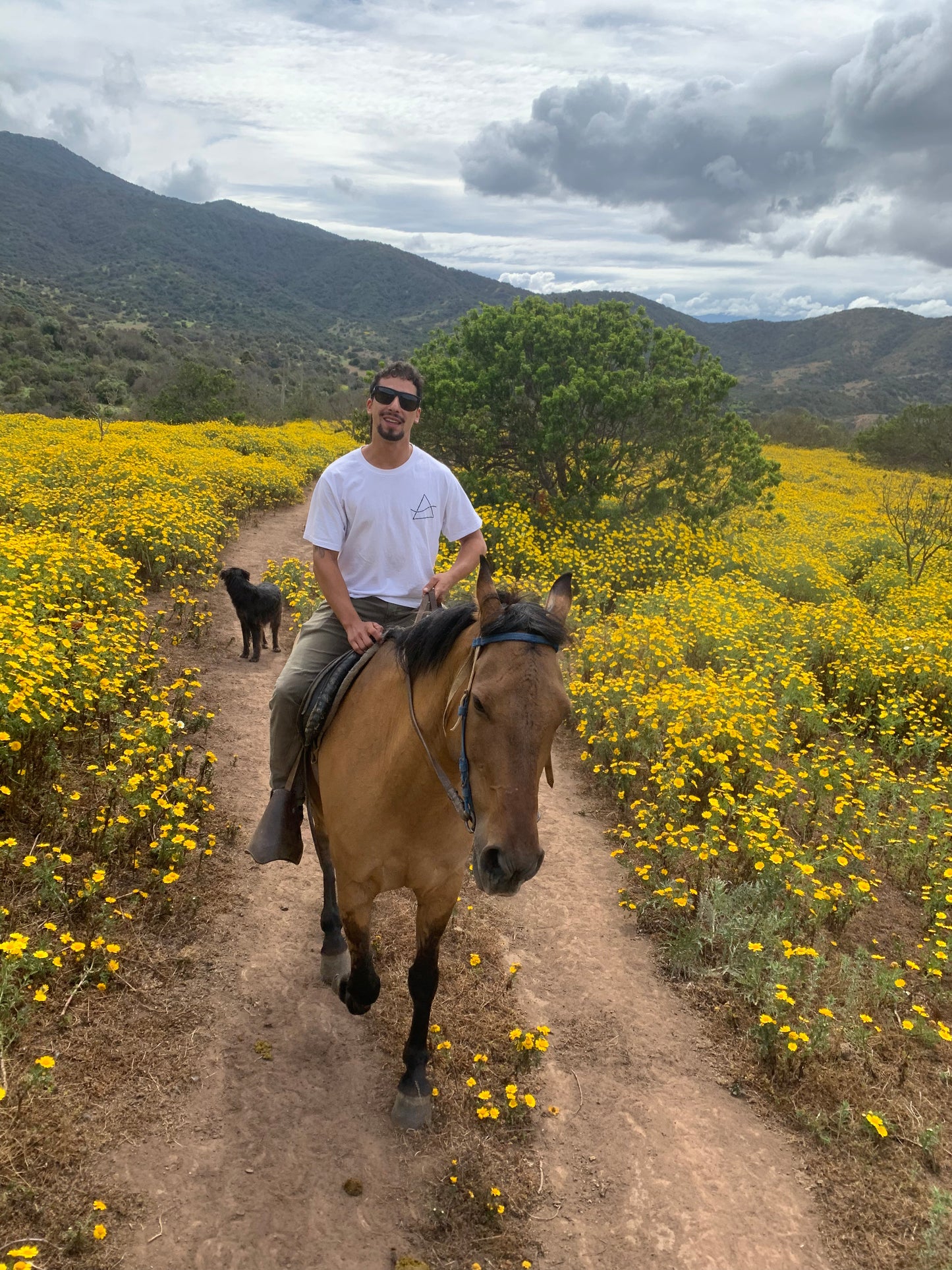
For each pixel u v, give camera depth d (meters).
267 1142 3.18
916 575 14.91
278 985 4.07
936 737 7.46
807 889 4.98
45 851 4.41
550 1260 2.89
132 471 15.42
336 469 3.47
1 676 4.86
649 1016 4.18
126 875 4.52
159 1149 3.05
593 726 7.57
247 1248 2.76
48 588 7.30
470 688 2.54
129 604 8.56
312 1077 3.53
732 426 16.09
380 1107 3.43
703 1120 3.56
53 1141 2.93
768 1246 3.01
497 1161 3.24
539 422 16.17
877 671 8.66
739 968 4.44
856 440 48.47
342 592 3.44
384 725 3.07
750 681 7.97
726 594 11.71
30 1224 2.65
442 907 3.20
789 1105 3.65
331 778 3.30
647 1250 2.96
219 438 30.14
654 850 5.45
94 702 6.07
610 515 16.39
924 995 4.42
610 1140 3.42
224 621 10.38
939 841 5.71
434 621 2.93
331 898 4.09
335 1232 2.87
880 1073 3.83
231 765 6.30
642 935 4.87
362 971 3.27
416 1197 3.05
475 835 2.49
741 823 5.58
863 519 22.91
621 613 11.30
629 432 16.02
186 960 4.04
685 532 14.98
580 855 5.73
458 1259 2.85
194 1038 3.62
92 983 3.72
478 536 3.81
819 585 13.66
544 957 4.61
